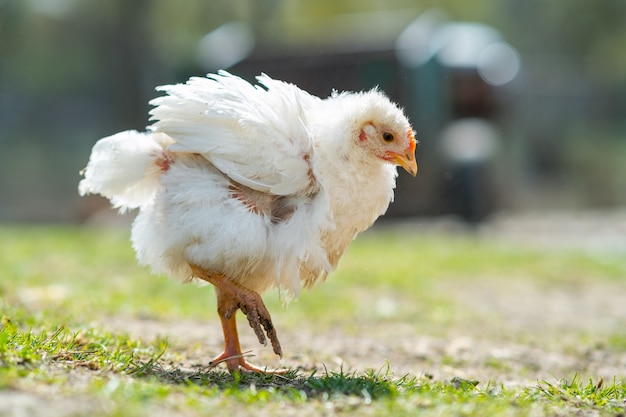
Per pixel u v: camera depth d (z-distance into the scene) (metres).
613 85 52.94
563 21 55.72
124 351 8.60
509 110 29.55
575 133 50.97
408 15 47.66
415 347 11.23
